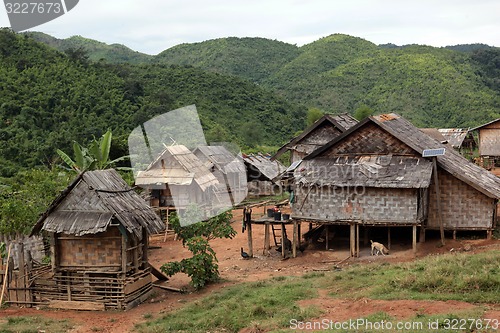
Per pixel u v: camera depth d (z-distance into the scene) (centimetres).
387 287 1316
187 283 1723
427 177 1822
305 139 2934
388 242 1945
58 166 3008
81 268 1495
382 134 1981
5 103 3953
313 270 1777
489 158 4075
